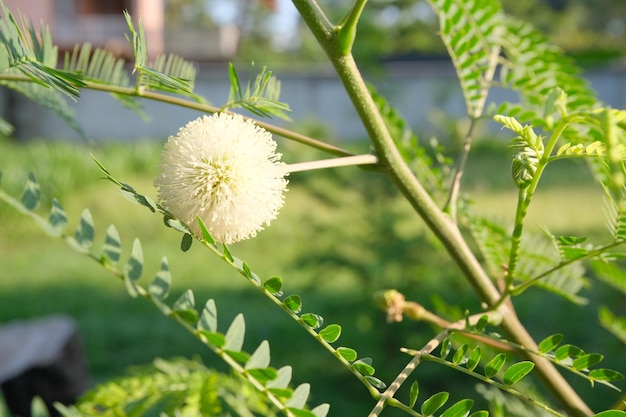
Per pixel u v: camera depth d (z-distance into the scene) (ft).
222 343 2.82
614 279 5.03
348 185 19.99
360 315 19.15
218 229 3.19
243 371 2.86
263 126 3.75
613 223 3.43
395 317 4.54
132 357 22.54
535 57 5.02
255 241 35.19
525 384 5.20
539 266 4.92
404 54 74.23
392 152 3.81
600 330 15.70
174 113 64.69
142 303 27.71
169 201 3.17
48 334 15.62
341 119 66.74
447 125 23.52
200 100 4.38
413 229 20.92
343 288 26.02
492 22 4.95
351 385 18.43
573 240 3.51
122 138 64.44
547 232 3.54
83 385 15.98
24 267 33.01
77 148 49.03
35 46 3.42
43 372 14.96
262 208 3.24
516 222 3.43
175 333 24.26
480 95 4.95
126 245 36.78
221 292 29.17
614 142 2.06
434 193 5.20
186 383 5.11
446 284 18.79
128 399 5.06
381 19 18.21
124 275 3.02
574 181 45.83
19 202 2.97
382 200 19.84
